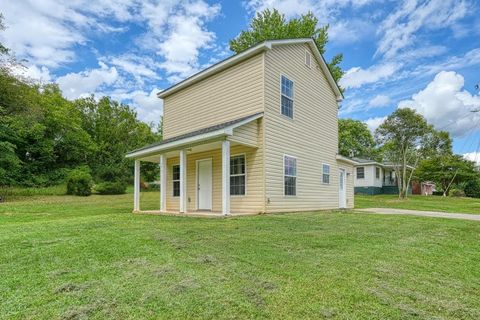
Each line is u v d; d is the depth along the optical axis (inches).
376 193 1143.0
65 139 1047.6
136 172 465.7
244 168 389.4
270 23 802.8
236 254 162.2
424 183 1433.3
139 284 119.0
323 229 248.1
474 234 245.3
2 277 127.4
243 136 356.2
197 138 350.3
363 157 1434.5
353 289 115.5
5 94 705.0
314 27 813.2
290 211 406.9
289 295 109.1
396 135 949.8
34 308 99.0
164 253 163.9
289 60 434.6
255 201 374.3
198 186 453.7
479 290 119.3
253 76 392.8
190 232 224.2
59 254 161.5
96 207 560.7
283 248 177.0
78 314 94.4
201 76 458.0
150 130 1466.5
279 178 393.1
